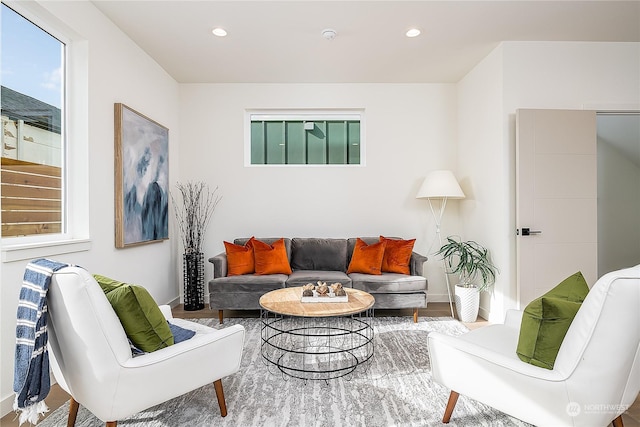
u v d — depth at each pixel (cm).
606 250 362
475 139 396
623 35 329
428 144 446
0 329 189
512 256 340
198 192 441
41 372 150
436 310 403
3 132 204
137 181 327
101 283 172
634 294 130
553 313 149
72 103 258
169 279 409
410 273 386
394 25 304
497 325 218
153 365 156
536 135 325
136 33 313
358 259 386
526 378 146
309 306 243
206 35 318
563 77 341
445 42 337
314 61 377
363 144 457
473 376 163
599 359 133
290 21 296
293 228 446
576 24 308
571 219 328
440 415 192
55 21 231
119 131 296
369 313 384
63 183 252
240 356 192
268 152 464
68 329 147
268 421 186
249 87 443
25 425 182
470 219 411
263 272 375
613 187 361
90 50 263
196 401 205
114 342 150
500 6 278
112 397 148
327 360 264
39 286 148
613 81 343
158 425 182
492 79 357
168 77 408
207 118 442
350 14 286
